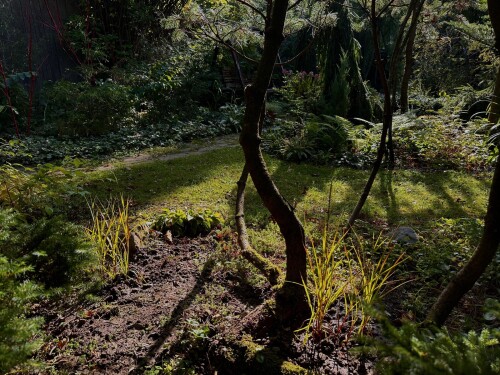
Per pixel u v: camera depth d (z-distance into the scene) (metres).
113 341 2.23
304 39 10.20
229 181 5.24
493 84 7.46
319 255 3.04
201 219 3.66
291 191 4.98
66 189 3.78
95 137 7.58
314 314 2.14
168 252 3.23
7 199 3.48
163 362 2.06
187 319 2.38
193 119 8.74
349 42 7.50
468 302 2.65
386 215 4.36
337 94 7.54
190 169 5.75
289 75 9.95
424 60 9.28
